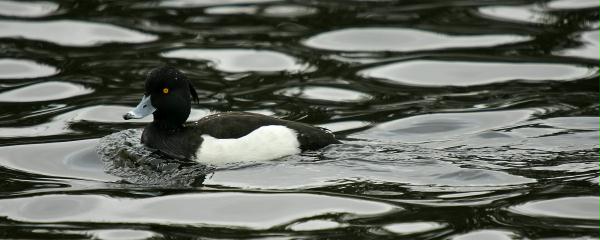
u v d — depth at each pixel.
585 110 14.48
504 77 16.48
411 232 10.29
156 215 10.98
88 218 10.94
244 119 12.55
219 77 16.69
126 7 20.22
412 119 14.45
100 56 17.62
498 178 11.70
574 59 17.05
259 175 11.98
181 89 12.66
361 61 17.44
